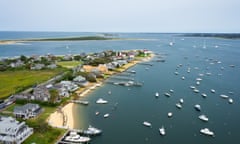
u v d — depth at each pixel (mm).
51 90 135875
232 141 90875
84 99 137750
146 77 197250
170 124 105562
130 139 91375
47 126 94562
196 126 103688
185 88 164125
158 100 138625
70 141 87750
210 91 156375
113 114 116438
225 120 110125
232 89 161250
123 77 195125
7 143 82062
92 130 95250
